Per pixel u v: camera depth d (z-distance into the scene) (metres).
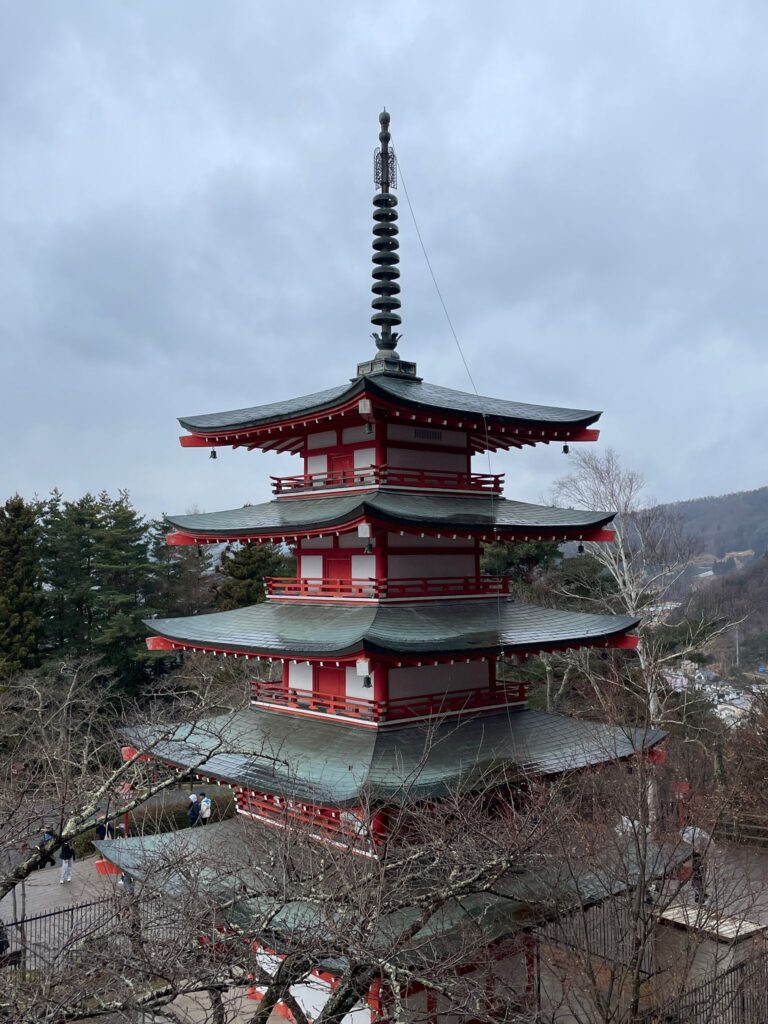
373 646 20.00
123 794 16.31
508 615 25.70
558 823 18.89
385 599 23.70
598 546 50.22
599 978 20.22
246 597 63.69
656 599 46.75
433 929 17.70
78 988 11.44
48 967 12.42
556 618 26.30
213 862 17.30
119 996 12.12
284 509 26.69
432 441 25.78
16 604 55.69
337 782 19.69
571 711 41.22
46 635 59.84
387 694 22.98
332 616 24.41
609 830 21.05
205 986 11.96
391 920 17.91
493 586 26.55
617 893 20.33
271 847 16.89
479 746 22.72
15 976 13.02
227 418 28.44
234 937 12.99
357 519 21.44
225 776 21.70
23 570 56.72
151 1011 12.12
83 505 66.44
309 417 23.91
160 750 23.39
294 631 24.08
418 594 24.44
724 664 64.31
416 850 16.06
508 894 19.66
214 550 88.12
